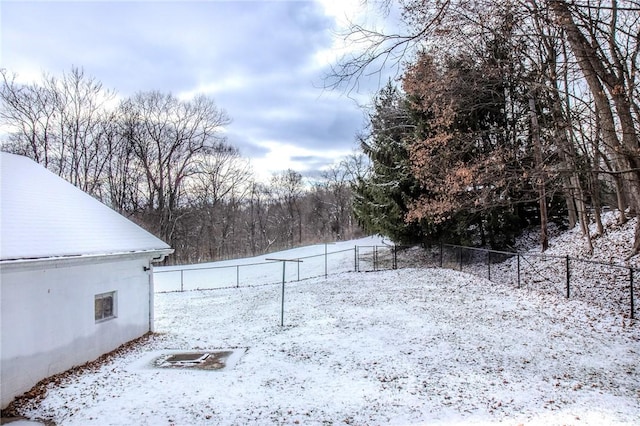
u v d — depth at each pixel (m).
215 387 6.34
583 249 14.20
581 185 13.77
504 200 13.45
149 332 10.51
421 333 9.00
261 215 60.38
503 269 15.42
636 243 11.93
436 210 14.17
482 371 6.63
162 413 5.35
